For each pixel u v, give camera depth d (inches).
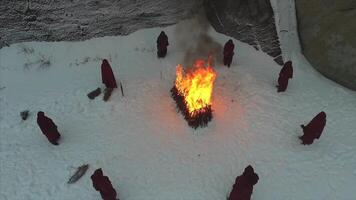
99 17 596.1
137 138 519.5
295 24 571.8
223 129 522.6
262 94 556.4
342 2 519.5
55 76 590.2
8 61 593.3
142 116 540.7
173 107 547.5
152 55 605.6
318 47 553.6
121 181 479.8
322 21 541.3
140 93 565.0
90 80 583.8
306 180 472.4
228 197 452.4
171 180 478.3
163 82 576.1
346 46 524.4
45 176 489.4
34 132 533.6
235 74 580.4
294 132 516.4
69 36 603.2
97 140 520.4
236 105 546.9
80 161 499.8
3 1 560.7
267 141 509.0
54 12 580.1
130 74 588.4
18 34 592.1
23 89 578.2
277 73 580.4
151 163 495.2
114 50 609.6
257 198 460.1
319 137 496.1
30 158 507.8
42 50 600.7
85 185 478.0
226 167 487.8
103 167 493.0
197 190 467.8
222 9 604.7
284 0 563.2
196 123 517.0
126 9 597.3
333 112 532.7
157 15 612.4
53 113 550.3
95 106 554.3
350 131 513.0
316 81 564.7
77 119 543.5
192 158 497.0
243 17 587.8
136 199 463.8
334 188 464.1
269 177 476.7
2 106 560.7
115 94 563.8
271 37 580.4
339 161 486.6
